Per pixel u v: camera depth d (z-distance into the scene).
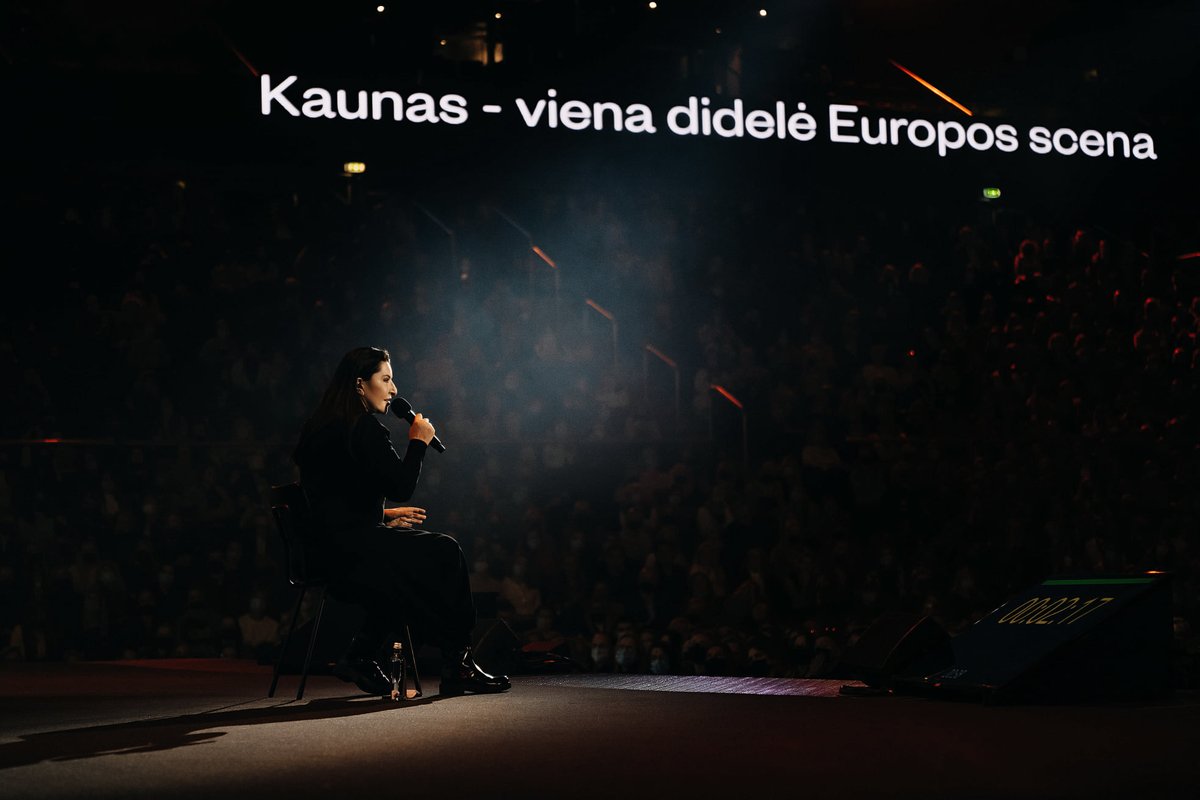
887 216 20.20
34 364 15.30
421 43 18.09
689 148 18.19
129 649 11.98
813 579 13.75
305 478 5.19
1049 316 18.91
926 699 4.98
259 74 16.52
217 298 16.36
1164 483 15.77
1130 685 4.82
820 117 18.72
